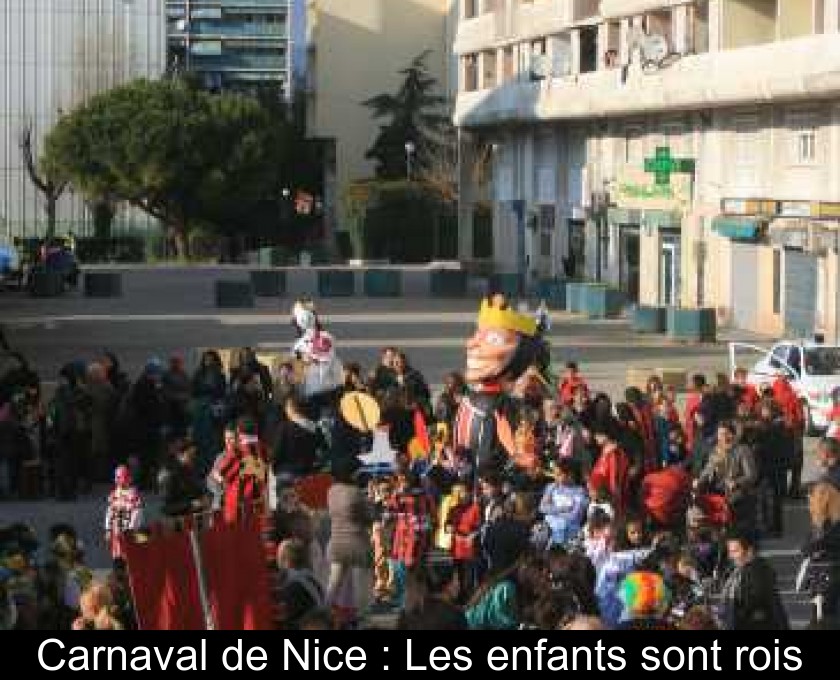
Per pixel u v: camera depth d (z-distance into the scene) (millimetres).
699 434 24234
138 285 78625
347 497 18078
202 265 98062
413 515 19812
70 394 27266
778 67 49906
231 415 26500
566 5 70250
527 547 17094
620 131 67125
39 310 64000
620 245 66812
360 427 24125
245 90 137000
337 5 114062
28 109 114750
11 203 114438
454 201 100375
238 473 20266
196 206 103750
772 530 24016
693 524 18547
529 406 24391
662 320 55125
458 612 11914
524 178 79438
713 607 15727
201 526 13859
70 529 16109
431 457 22812
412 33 114750
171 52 154375
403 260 100062
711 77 54656
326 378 28406
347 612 17609
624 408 23609
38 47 114688
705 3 57562
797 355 34938
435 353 48562
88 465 27734
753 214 54125
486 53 83812
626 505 20531
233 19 183375
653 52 59000
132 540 13055
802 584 17234
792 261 52219
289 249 109812
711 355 48375
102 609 13039
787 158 52500
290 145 111000
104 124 100938
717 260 58000
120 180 101500
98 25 115000
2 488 27328
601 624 11633
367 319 60031
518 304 66188
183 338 52844
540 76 72125
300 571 14719
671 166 59594
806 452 31969
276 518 16422
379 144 110000
